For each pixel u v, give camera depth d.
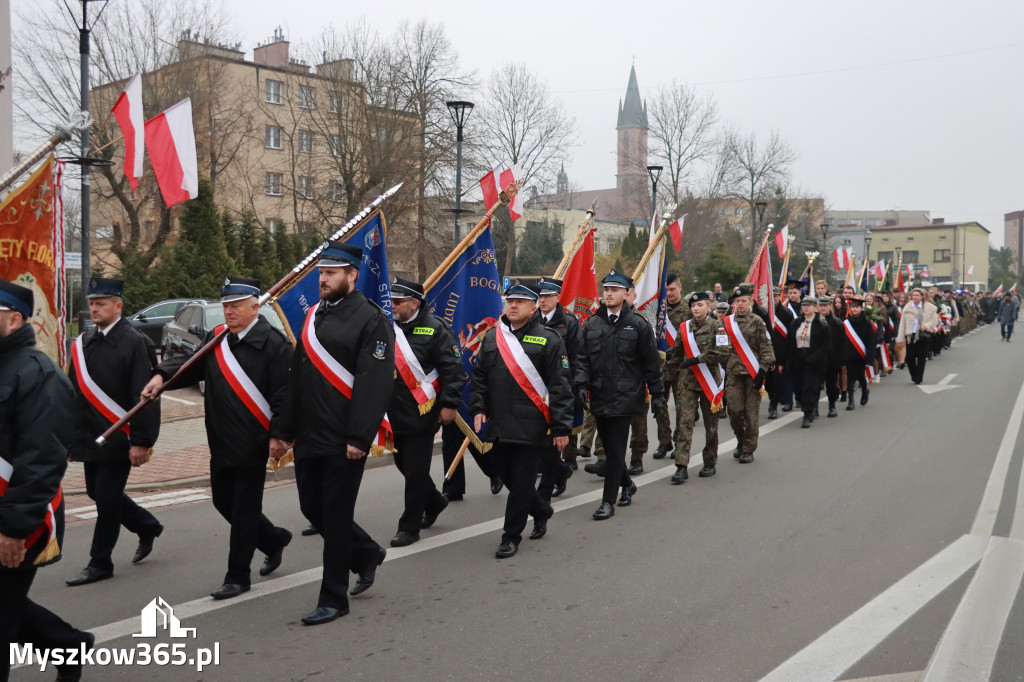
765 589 5.45
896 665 4.30
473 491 8.62
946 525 6.95
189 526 7.30
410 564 6.11
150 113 29.83
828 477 8.89
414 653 4.50
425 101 34.75
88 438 5.70
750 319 9.73
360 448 4.83
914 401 15.42
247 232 31.17
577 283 10.43
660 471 9.40
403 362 6.59
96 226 34.84
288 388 5.07
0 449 3.54
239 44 35.06
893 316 21.02
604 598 5.32
